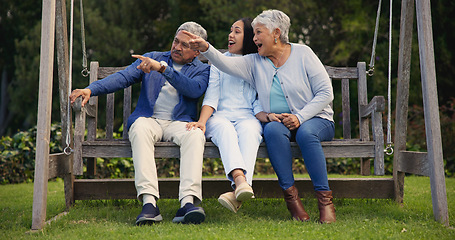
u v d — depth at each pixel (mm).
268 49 3512
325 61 11430
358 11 11297
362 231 2842
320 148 3248
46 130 3139
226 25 11547
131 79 3574
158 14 12984
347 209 3656
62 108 3652
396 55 10070
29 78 13227
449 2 9844
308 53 3553
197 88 3562
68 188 3773
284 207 3781
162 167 7051
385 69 10258
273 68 3549
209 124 3471
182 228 2938
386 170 7484
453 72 10047
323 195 3160
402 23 3764
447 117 8680
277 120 3408
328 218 3096
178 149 3357
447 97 10125
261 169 7641
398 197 3840
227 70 3535
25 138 6910
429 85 3266
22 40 13352
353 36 11008
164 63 3359
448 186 5391
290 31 11383
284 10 11312
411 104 9617
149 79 3596
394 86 9977
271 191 3822
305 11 11406
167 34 12469
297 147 3373
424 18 3295
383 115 8711
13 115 16031
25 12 14250
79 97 3391
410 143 8508
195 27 3693
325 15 11547
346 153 3445
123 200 4117
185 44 3643
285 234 2762
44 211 3131
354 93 10195
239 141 3332
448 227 3064
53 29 3174
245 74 3609
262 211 3668
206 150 3381
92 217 3439
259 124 3486
